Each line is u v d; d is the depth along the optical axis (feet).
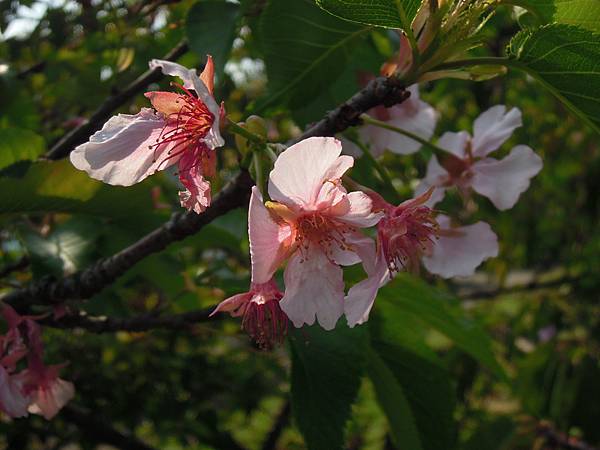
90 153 0.34
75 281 0.45
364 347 0.43
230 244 0.58
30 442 0.84
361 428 1.11
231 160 0.76
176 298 0.58
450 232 0.45
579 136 1.43
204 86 0.31
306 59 0.48
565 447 1.01
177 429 0.89
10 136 0.47
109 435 0.74
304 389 0.42
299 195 0.32
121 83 0.69
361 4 0.33
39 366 0.46
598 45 0.32
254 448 1.18
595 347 1.18
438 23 0.34
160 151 0.34
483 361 0.55
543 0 0.34
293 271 0.32
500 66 0.35
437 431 0.52
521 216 1.49
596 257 1.37
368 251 0.33
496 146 0.47
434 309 0.50
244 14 0.54
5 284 0.52
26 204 0.44
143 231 0.53
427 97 0.90
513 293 1.38
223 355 1.00
